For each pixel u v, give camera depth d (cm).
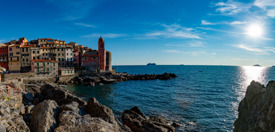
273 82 1327
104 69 9825
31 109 2172
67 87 6706
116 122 2088
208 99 4672
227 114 3381
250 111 1576
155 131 2209
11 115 1598
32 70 7238
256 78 11750
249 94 1691
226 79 10606
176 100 4559
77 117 1532
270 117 1161
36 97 2939
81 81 7894
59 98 2873
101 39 9750
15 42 10119
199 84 8000
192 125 2836
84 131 1325
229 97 4944
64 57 9325
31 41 10469
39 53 8644
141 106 3984
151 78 10250
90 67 9731
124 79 9369
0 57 8606
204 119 3108
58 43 9962
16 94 2292
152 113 3453
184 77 11825
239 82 8962
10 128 1293
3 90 2205
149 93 5644
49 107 1677
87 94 5438
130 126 2406
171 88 6744
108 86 7288
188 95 5262
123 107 3922
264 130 1206
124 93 5662
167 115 3328
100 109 2145
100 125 1434
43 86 3169
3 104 1756
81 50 11150
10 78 5772
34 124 1502
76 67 9369
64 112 1628
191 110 3647
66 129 1316
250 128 1399
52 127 1457
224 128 2731
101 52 9756
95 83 8012
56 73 7688
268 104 1256
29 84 6112
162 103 4250
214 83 8412
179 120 3062
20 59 8350
